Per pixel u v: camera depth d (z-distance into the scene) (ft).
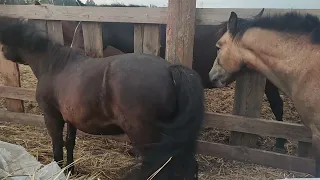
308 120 7.72
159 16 10.00
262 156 10.07
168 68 6.88
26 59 9.07
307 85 7.50
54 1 17.70
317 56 7.33
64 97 7.86
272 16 8.02
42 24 11.89
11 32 8.77
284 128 9.62
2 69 12.97
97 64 7.43
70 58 8.20
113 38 12.76
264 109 14.84
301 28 7.62
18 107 13.34
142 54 7.36
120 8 10.45
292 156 9.71
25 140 11.71
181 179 6.76
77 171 9.58
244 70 9.04
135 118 6.76
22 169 6.25
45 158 10.44
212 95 16.21
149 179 6.59
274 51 7.94
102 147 11.55
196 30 11.46
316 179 3.68
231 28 8.59
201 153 10.82
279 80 8.14
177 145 6.63
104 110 7.18
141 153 6.97
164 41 11.68
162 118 6.69
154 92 6.59
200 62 11.76
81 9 10.98
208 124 10.53
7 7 12.01
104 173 9.45
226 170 10.02
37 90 8.59
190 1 9.34
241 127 10.12
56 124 8.68
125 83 6.73
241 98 10.16
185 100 6.56
